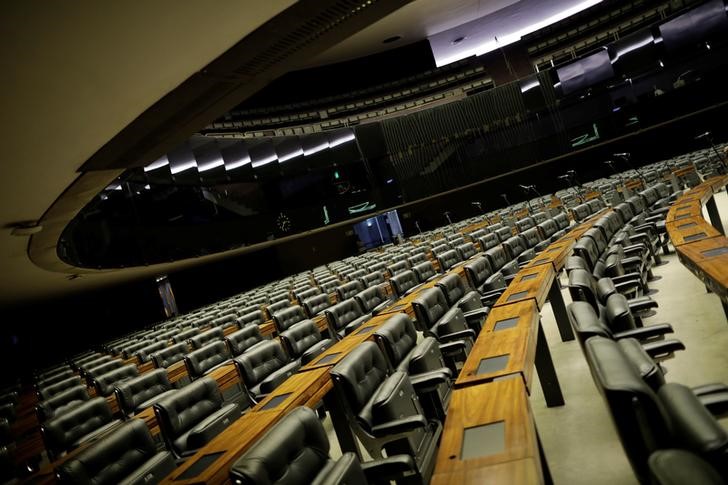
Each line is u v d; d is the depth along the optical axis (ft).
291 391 10.11
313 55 11.48
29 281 30.66
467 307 13.87
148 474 8.85
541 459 6.64
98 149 12.92
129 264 33.27
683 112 55.83
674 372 10.41
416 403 8.91
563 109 61.36
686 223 15.89
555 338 15.34
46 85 9.02
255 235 51.47
